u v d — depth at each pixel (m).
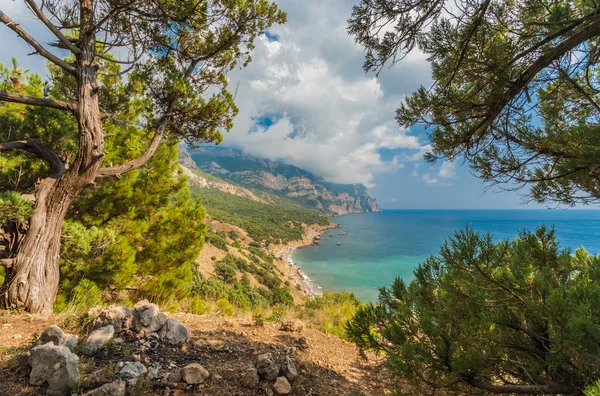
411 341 2.72
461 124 3.85
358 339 3.14
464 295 2.72
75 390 2.31
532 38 3.11
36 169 6.59
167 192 8.09
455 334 2.53
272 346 3.97
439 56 3.40
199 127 8.10
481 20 2.96
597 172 3.01
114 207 7.39
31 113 6.18
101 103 7.36
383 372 4.02
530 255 2.97
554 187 3.59
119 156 7.29
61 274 6.11
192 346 3.50
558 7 2.76
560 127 3.51
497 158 3.81
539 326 2.49
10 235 5.14
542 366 2.47
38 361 2.39
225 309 7.04
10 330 3.57
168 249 7.51
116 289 6.46
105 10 5.81
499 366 2.66
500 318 2.54
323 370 3.70
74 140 6.86
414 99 3.77
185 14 6.71
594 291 2.01
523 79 3.09
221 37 7.71
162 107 7.55
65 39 5.20
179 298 7.84
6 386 2.30
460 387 2.76
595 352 1.84
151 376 2.68
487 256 2.75
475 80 3.46
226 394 2.64
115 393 2.29
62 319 4.11
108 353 2.98
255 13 7.55
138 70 6.97
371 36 3.61
